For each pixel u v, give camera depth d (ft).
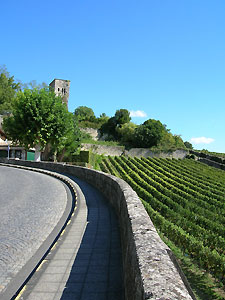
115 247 17.13
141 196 74.95
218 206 78.84
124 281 11.83
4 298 11.48
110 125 261.85
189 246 36.11
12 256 16.16
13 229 21.86
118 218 24.72
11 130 105.91
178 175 131.44
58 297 11.16
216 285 28.40
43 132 102.58
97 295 11.20
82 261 14.90
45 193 42.11
